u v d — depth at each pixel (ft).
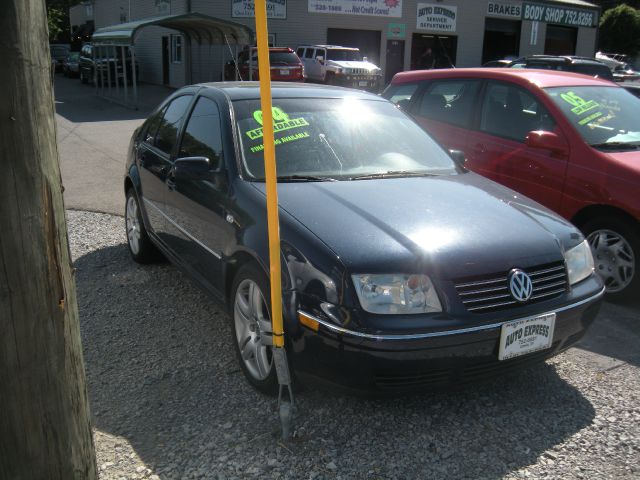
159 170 14.99
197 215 12.58
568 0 108.99
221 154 12.28
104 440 9.25
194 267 13.11
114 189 27.04
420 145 13.93
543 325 9.62
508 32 101.91
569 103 17.03
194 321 13.56
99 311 14.06
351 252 9.14
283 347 9.21
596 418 10.11
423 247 9.35
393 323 8.77
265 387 10.27
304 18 83.66
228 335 12.90
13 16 4.76
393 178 12.25
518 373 10.90
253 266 10.32
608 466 8.92
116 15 103.86
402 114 14.94
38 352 5.31
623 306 15.21
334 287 8.95
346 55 77.00
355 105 14.29
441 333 8.84
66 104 66.54
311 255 9.32
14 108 4.84
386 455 9.03
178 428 9.59
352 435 9.48
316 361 9.11
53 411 5.53
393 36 90.53
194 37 67.97
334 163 12.35
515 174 17.35
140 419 9.82
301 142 12.57
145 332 13.00
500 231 10.15
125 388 10.77
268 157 8.68
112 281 15.99
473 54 98.53
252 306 10.57
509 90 18.35
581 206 15.66
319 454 9.00
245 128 12.50
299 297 9.27
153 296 14.98
